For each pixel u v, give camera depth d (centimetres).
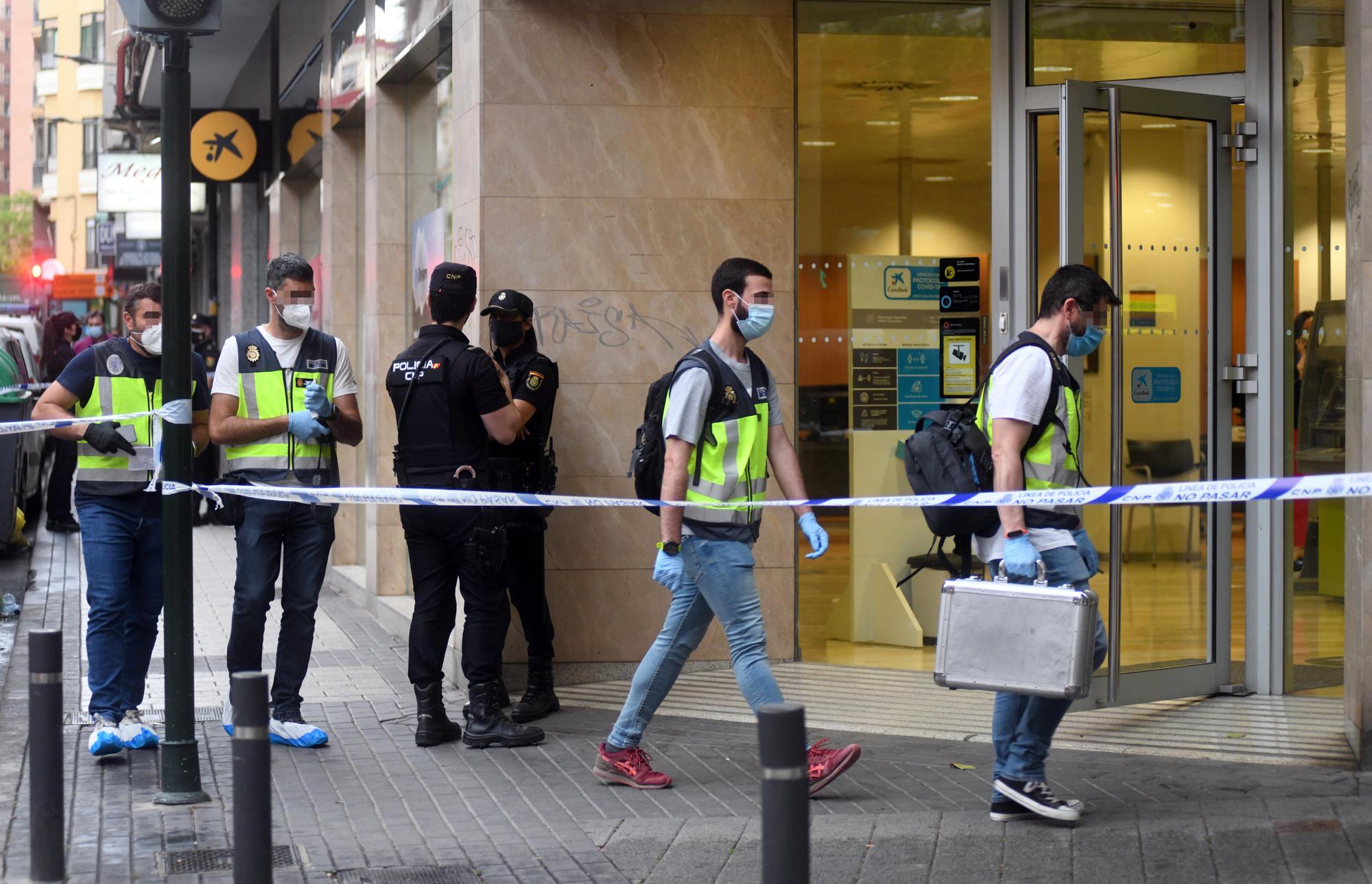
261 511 638
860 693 731
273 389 641
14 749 623
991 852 481
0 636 916
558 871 469
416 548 638
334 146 1171
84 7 6366
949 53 786
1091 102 680
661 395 582
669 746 630
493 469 668
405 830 514
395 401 638
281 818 530
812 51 793
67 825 516
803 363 809
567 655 760
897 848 485
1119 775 578
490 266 750
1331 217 702
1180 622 712
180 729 547
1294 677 726
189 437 548
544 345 755
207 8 528
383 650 872
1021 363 495
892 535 830
